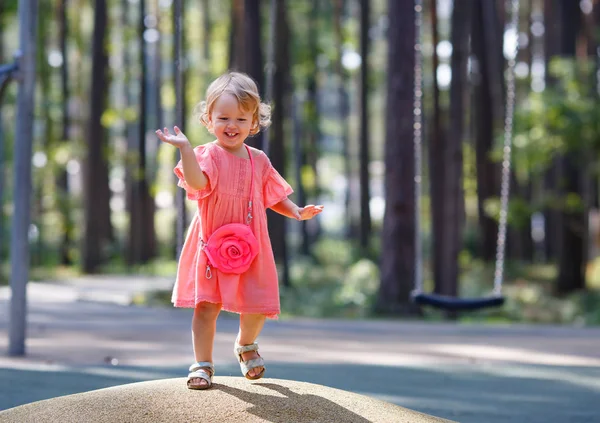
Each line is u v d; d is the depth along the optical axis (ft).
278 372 22.95
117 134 125.39
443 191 59.67
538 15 105.60
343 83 117.39
